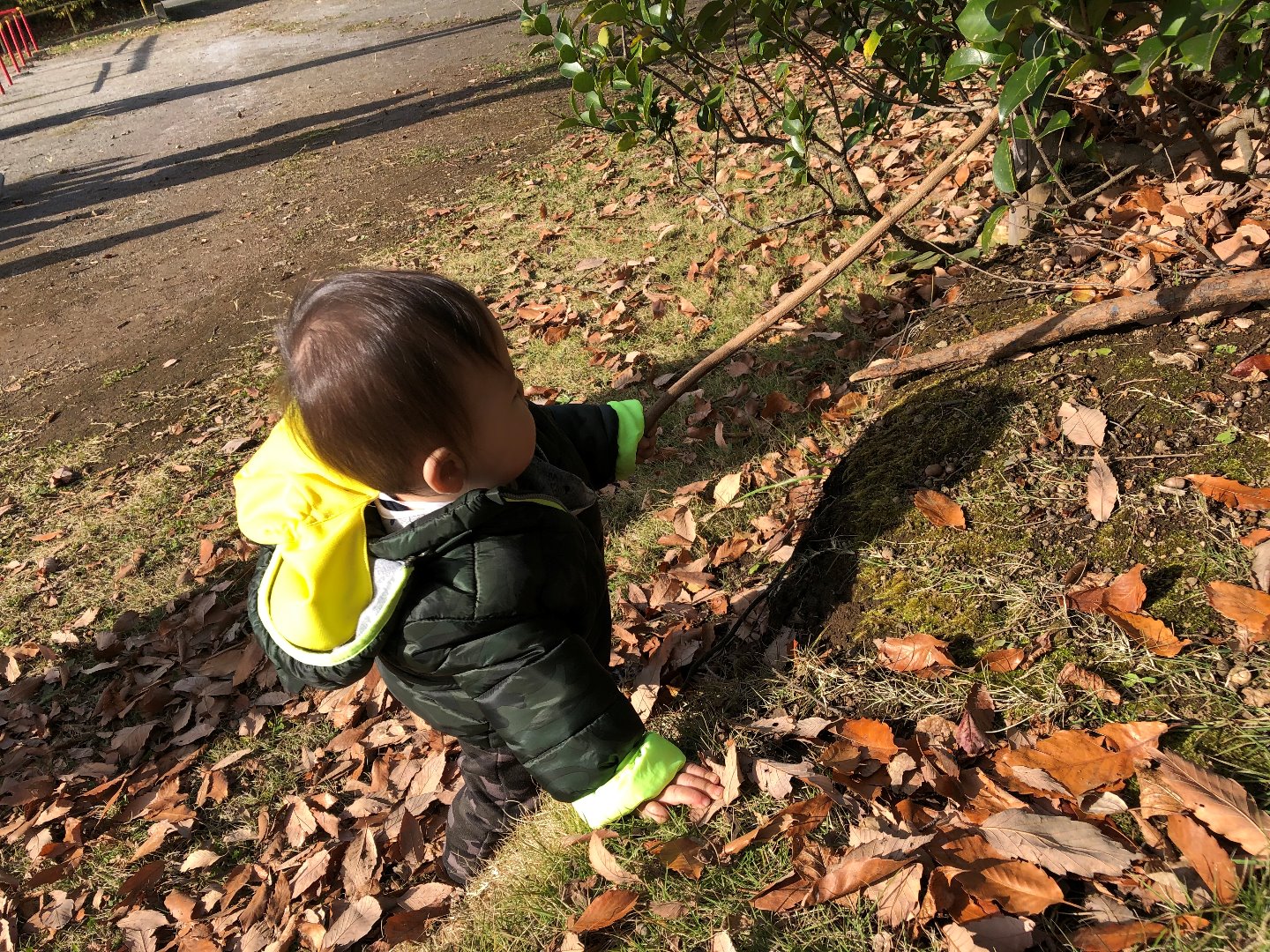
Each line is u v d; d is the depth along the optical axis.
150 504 3.85
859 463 2.49
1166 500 1.98
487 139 7.13
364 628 1.49
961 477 2.27
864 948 1.48
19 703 3.06
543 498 1.62
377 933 2.12
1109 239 2.86
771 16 2.52
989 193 3.68
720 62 6.04
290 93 10.20
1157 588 1.84
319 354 1.40
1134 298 2.38
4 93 13.58
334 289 1.42
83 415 4.70
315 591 1.46
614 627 2.48
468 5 12.52
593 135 6.43
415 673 1.65
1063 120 2.02
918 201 2.77
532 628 1.55
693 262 4.16
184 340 5.21
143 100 11.35
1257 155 2.85
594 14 2.39
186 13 16.70
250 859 2.43
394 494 1.52
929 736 1.78
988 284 3.02
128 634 3.25
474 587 1.51
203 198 7.51
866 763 1.76
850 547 2.27
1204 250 2.46
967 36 1.72
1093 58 1.67
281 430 1.63
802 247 3.96
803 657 2.09
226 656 3.02
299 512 1.51
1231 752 1.54
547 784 1.61
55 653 3.21
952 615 1.99
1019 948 1.38
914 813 1.64
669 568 2.64
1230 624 1.73
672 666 2.24
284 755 2.69
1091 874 1.42
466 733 1.74
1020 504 2.13
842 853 1.62
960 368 2.58
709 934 1.59
